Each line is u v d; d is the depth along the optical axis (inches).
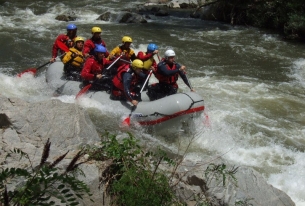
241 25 597.3
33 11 642.2
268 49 464.1
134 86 263.0
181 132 253.0
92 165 150.1
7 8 653.9
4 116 189.2
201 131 254.2
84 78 276.4
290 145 244.5
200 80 352.5
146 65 272.7
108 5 729.6
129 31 532.4
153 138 247.1
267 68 394.9
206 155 228.7
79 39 301.0
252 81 354.9
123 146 161.3
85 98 271.4
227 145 241.3
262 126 267.6
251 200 163.8
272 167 219.9
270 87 341.7
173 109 244.5
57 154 167.8
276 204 166.7
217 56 430.3
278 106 301.7
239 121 272.4
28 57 403.2
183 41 490.0
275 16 562.9
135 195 141.6
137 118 250.2
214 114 280.5
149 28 558.3
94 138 199.8
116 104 260.5
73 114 201.3
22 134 184.2
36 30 515.2
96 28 309.1
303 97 322.7
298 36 509.4
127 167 153.3
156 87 269.6
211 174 171.6
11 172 94.3
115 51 296.4
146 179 147.3
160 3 769.6
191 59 415.8
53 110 199.8
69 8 675.4
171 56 259.8
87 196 139.1
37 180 95.6
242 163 223.1
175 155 224.7
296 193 199.5
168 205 147.3
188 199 159.9
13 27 525.7
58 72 307.4
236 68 391.9
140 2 775.7
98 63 278.4
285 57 434.0
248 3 601.0
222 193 163.2
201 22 620.4
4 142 174.4
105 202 143.7
